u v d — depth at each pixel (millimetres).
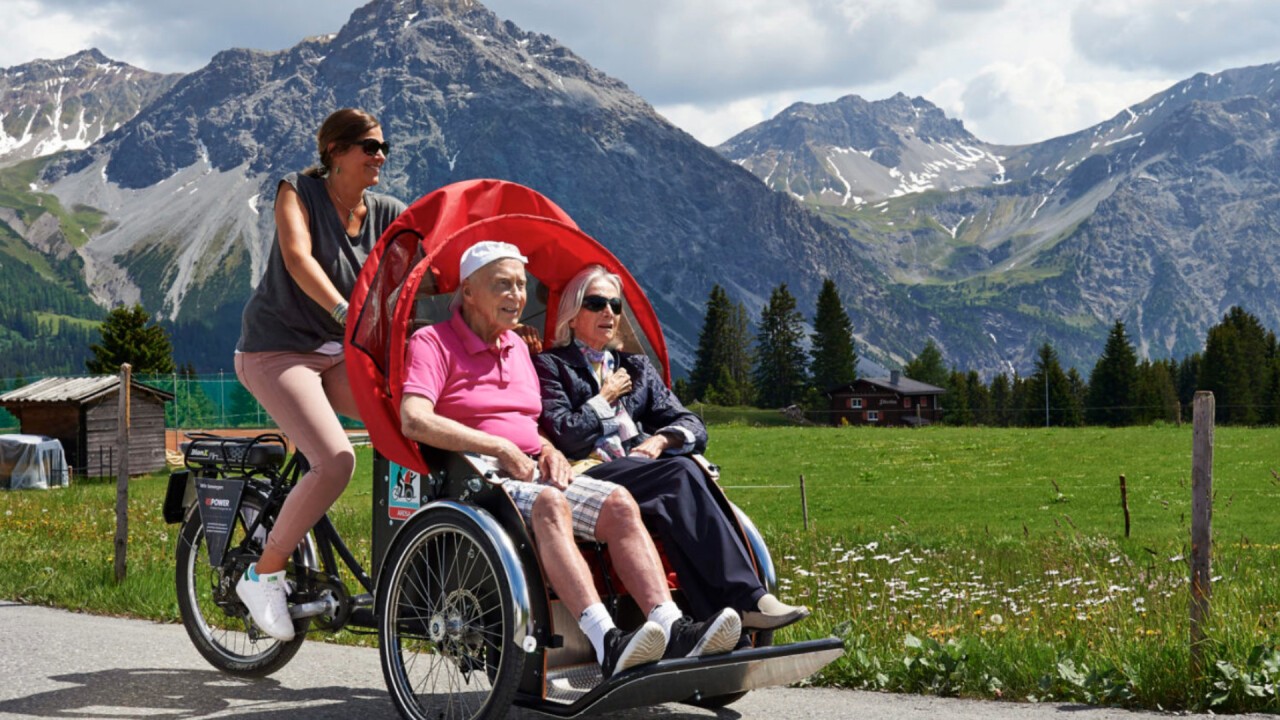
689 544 4488
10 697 5180
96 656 6102
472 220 5164
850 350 168000
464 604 4457
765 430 73438
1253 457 48469
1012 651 5605
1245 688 4820
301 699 5230
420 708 4613
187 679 5625
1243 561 11930
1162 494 37031
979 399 185250
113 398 42312
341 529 14133
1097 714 4809
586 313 5262
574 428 5020
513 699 4203
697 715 4926
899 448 58188
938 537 19344
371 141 5348
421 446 4695
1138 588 8391
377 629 5051
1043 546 15977
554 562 4188
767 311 168500
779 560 12297
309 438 5191
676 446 5133
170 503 5914
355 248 5449
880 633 6266
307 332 5320
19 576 8742
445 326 4895
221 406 97625
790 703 5133
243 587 5305
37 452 37812
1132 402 161125
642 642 3920
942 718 4762
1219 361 162125
